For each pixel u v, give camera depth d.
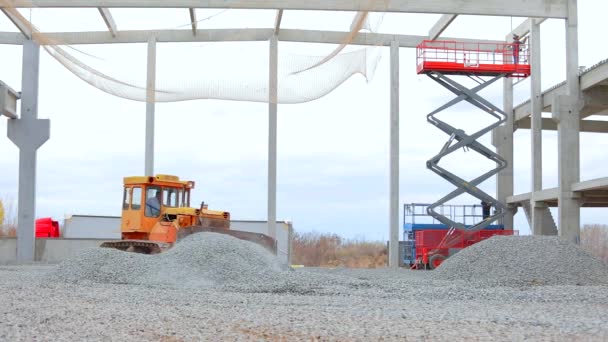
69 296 14.91
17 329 10.06
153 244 22.41
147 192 23.66
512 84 41.03
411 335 10.09
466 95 34.66
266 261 21.02
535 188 36.81
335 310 13.13
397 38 36.38
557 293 17.23
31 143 35.75
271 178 34.66
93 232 42.91
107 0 29.81
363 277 24.47
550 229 36.69
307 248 51.28
